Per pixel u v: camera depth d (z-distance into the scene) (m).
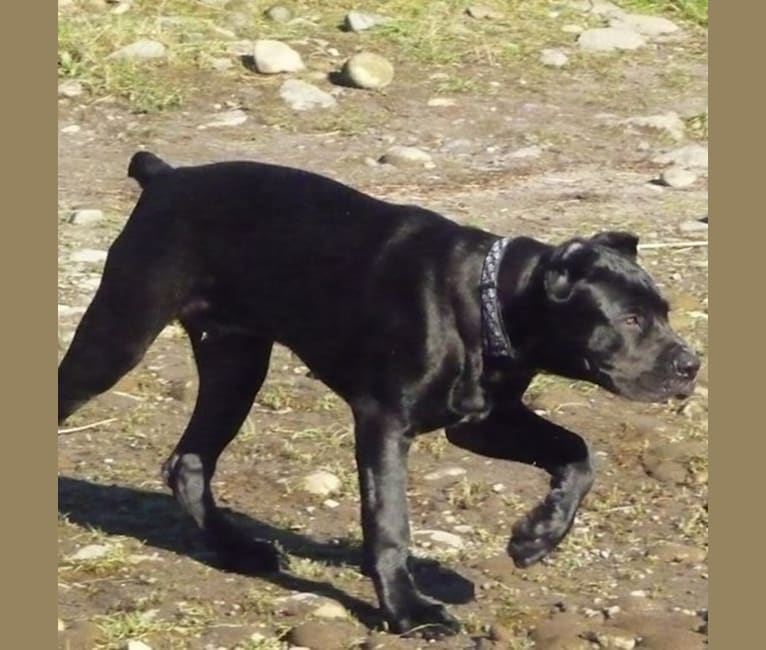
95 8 19.31
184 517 10.22
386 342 8.82
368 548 8.81
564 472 9.05
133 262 9.51
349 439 11.27
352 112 17.61
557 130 17.44
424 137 17.16
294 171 9.52
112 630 8.71
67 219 14.66
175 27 19.03
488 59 19.08
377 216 9.17
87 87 17.69
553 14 20.44
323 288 9.09
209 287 9.48
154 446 11.21
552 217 15.02
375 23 19.56
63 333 12.39
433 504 10.36
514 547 8.96
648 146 17.14
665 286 13.51
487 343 8.74
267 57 18.27
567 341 8.75
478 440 9.21
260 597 9.20
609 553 9.84
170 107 17.53
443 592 9.27
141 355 9.59
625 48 19.64
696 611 9.09
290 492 10.52
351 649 8.64
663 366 8.70
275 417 11.57
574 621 8.87
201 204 9.46
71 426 11.41
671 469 10.84
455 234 8.98
